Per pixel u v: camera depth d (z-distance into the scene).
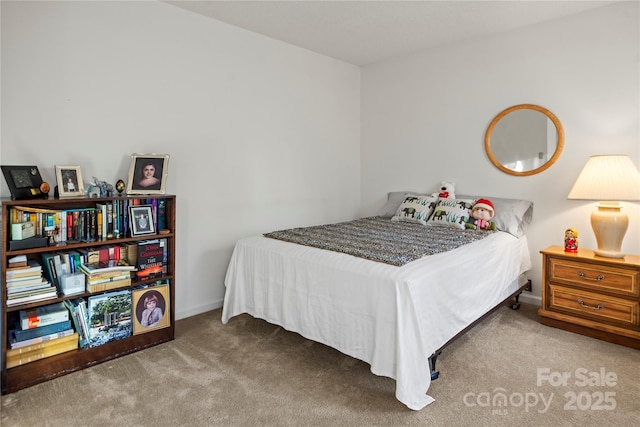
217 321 2.92
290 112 3.73
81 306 2.17
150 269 2.47
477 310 2.40
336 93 4.23
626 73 2.79
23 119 2.21
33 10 2.22
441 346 2.05
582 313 2.63
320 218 4.14
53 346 2.07
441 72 3.81
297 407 1.81
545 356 2.31
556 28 3.09
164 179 2.59
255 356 2.34
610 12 2.83
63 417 1.73
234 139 3.27
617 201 2.75
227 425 1.69
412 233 2.96
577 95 3.02
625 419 1.71
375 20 3.11
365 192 4.60
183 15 2.88
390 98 4.27
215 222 3.17
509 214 3.17
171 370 2.16
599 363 2.22
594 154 2.96
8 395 1.89
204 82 3.03
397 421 1.71
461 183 3.75
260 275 2.58
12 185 1.98
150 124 2.74
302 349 2.44
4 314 1.88
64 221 2.16
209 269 3.16
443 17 3.06
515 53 3.32
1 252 1.87
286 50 3.65
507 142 3.40
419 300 1.86
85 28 2.42
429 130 3.95
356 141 4.55
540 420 1.71
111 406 1.82
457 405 1.82
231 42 3.19
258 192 3.49
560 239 3.15
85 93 2.44
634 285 2.41
